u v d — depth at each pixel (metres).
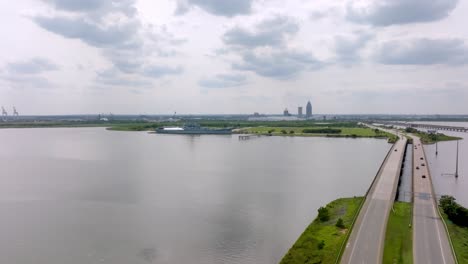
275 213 79.88
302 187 105.12
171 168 141.62
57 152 195.75
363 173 128.25
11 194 98.38
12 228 71.50
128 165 150.00
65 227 71.88
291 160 162.00
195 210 82.62
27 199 93.19
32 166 147.62
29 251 60.50
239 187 105.69
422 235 59.19
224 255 58.69
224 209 83.19
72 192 100.69
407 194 89.81
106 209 84.06
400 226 63.06
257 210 82.25
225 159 166.88
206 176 123.75
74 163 156.00
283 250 60.44
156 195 96.69
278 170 135.62
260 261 56.59
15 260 57.16
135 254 59.28
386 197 81.75
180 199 92.38
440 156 170.75
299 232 68.25
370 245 54.72
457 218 66.19
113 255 58.91
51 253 59.69
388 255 51.16
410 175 121.56
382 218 67.00
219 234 67.56
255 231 68.88
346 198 86.81
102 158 171.50
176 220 75.62
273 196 94.75
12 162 159.00
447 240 57.22
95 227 71.75
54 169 140.00
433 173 127.88
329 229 63.97
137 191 101.44
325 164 149.75
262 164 150.62
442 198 77.00
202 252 59.88
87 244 63.28
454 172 129.62
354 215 68.81
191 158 170.88
